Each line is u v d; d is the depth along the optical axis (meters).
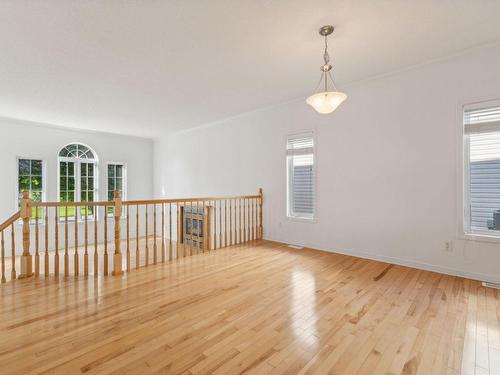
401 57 3.07
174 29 2.45
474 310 2.29
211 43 2.71
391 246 3.58
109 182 7.09
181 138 6.97
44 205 3.17
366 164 3.77
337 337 1.92
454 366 1.62
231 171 5.72
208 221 5.68
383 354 1.73
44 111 4.99
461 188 3.03
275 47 2.80
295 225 4.64
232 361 1.67
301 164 4.60
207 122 6.05
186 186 6.87
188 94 4.20
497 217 2.90
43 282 2.99
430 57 3.08
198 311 2.30
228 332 1.98
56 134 6.16
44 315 2.24
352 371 1.58
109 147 7.05
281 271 3.30
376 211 3.70
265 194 5.09
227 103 4.70
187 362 1.66
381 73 3.52
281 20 2.35
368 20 2.36
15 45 2.67
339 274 3.19
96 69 3.25
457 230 3.06
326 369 1.60
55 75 3.40
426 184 3.27
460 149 3.02
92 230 6.68
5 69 3.22
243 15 2.27
